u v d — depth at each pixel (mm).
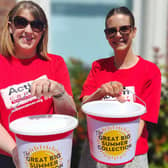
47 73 1674
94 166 1931
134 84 1770
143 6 4215
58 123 1428
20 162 1268
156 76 1766
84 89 1987
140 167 1800
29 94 1612
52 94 1413
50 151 1200
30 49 1596
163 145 3174
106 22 1806
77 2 11023
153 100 1738
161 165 3219
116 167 1819
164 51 4199
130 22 1744
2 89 1571
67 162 1292
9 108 1583
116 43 1769
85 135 3107
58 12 10727
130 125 1382
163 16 4133
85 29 10727
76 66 3842
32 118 1439
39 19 1544
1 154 1698
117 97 1662
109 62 1920
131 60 1827
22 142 1210
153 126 3055
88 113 1406
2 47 1633
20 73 1618
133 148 1459
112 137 1385
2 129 1516
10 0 3855
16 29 1536
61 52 8625
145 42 4230
